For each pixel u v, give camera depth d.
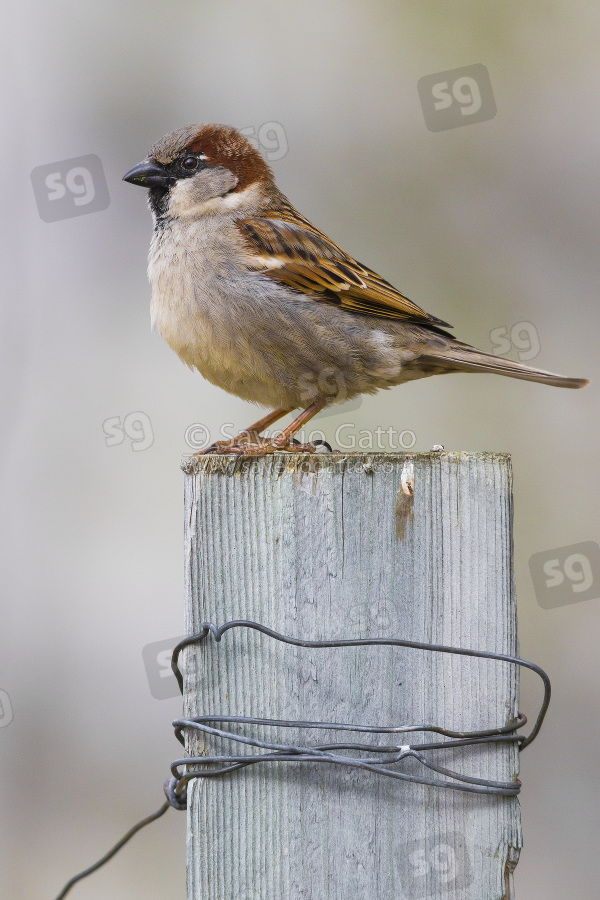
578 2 12.73
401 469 5.02
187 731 5.03
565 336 12.23
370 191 12.52
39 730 10.27
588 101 12.77
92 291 11.41
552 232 12.54
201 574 5.07
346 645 4.88
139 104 12.06
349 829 4.95
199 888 4.96
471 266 12.41
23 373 11.03
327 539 5.01
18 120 11.40
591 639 10.83
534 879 9.94
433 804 4.98
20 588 10.53
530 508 11.40
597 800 10.28
